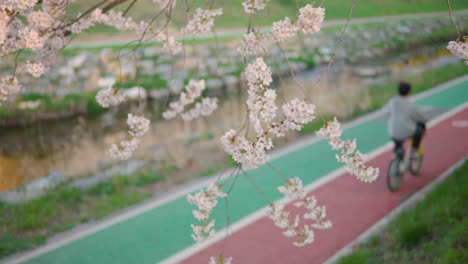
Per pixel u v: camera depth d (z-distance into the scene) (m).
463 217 5.66
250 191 7.54
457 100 14.08
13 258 5.76
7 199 7.64
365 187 7.50
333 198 7.11
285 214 2.47
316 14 2.11
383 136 10.60
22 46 2.49
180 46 3.45
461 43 2.10
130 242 6.05
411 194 7.21
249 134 8.42
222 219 6.53
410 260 4.96
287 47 22.50
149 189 7.97
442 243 5.14
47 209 7.05
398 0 40.69
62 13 2.72
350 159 2.18
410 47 28.33
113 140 12.11
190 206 7.11
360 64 22.83
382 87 17.31
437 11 38.16
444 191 6.65
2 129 13.02
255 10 2.25
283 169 8.52
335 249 5.58
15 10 2.45
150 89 15.47
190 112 3.57
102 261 5.63
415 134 7.41
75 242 6.12
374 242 5.48
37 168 10.03
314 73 20.33
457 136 10.30
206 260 5.46
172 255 5.66
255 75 2.07
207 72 17.91
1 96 2.58
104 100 2.90
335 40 25.50
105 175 8.68
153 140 11.39
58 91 14.93
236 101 15.75
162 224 6.53
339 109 13.33
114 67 16.45
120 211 7.06
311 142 10.16
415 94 15.09
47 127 13.27
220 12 2.33
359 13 33.09
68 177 8.80
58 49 2.90
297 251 5.57
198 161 9.38
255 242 5.81
